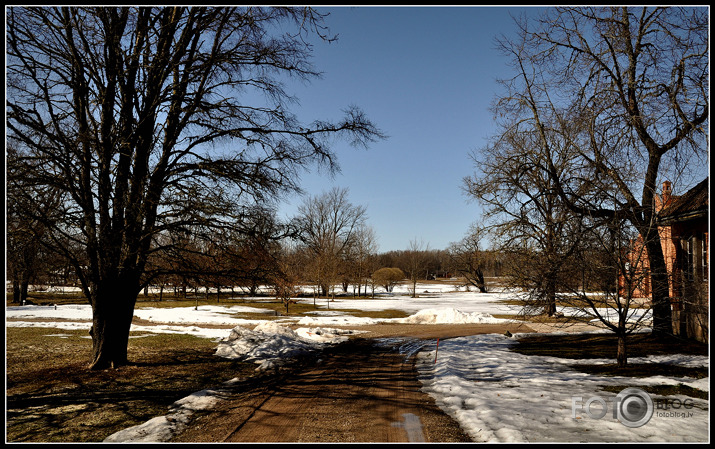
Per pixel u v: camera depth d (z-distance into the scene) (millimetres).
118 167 10312
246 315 30797
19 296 34406
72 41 10219
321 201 56406
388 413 7715
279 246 12461
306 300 52750
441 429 6746
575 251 10984
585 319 11352
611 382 9430
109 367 11273
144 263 11352
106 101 10641
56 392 8891
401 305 45125
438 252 123688
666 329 14773
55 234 9742
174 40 11875
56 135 9219
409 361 13688
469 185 24859
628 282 10688
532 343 17844
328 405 8273
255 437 6438
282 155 11984
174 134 11609
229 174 11258
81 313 28969
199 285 12367
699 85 13344
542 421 6840
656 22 14680
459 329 24531
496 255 24547
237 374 11258
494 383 9930
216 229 11359
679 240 14633
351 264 59625
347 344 18078
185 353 14297
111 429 6777
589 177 13656
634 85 14875
